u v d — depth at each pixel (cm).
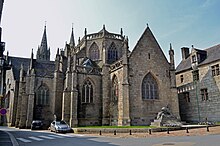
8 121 5850
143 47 4044
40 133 3150
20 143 1878
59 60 5047
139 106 3725
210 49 4241
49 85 5072
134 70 3847
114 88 4131
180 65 4856
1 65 2991
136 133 2680
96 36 5416
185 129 2802
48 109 4944
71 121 3800
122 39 5462
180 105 4478
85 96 4209
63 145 1695
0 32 2961
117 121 3856
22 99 4797
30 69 5047
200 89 4022
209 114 3772
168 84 4056
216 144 1462
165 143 1662
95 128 2973
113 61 5241
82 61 5081
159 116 3491
